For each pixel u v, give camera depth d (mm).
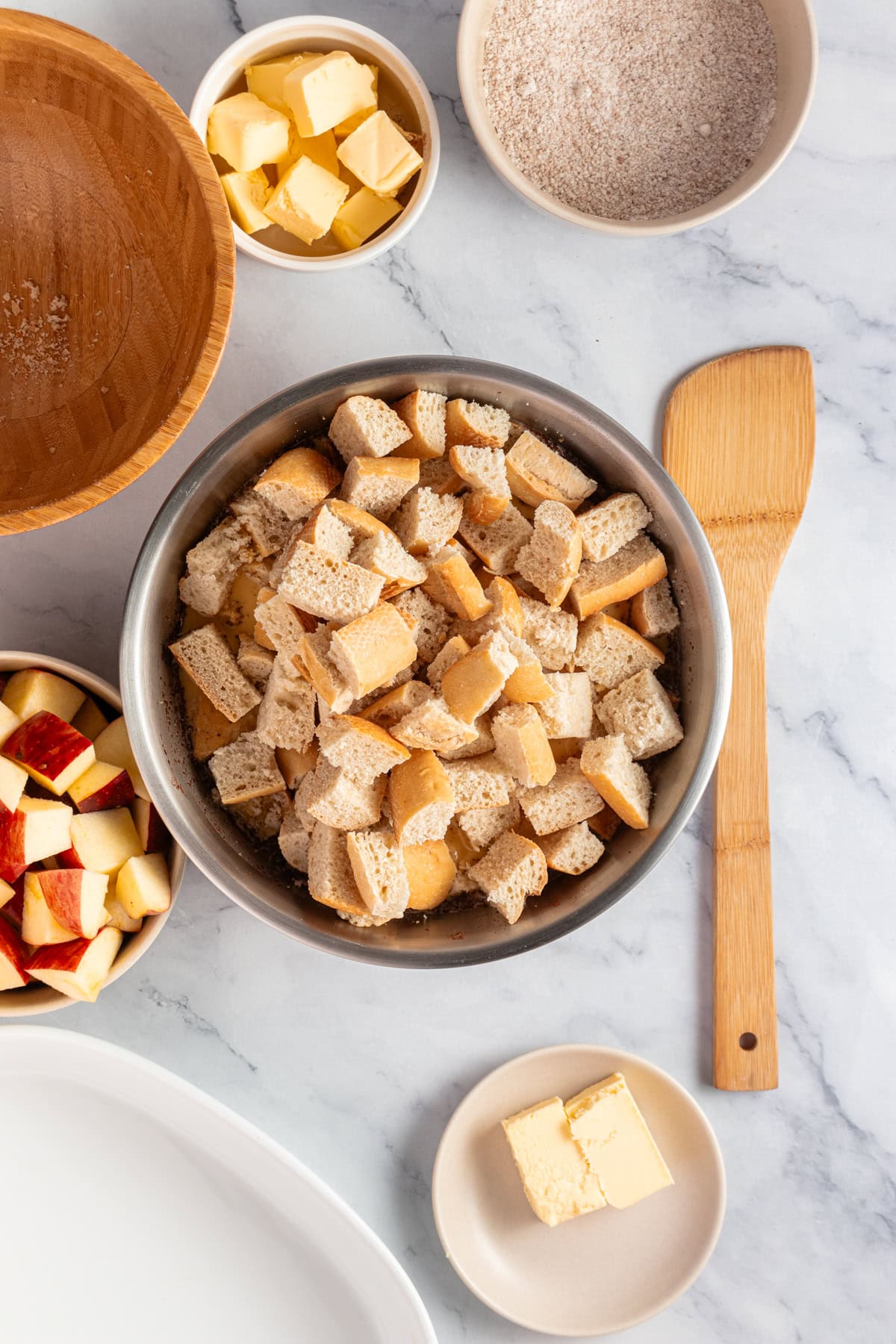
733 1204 804
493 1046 792
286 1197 764
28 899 722
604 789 729
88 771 730
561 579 728
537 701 727
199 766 751
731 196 745
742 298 793
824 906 804
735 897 791
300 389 709
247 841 753
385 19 773
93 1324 774
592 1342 796
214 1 766
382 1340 771
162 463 776
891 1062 805
